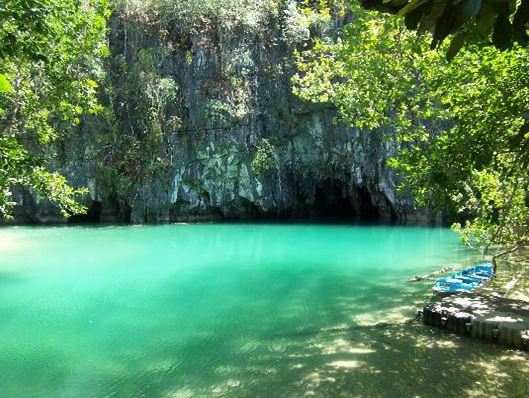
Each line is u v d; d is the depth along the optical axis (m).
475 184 11.17
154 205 36.06
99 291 14.30
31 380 7.89
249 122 37.25
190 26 36.94
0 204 13.52
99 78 30.55
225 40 36.88
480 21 1.92
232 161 37.22
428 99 11.71
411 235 28.34
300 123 37.50
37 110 15.01
